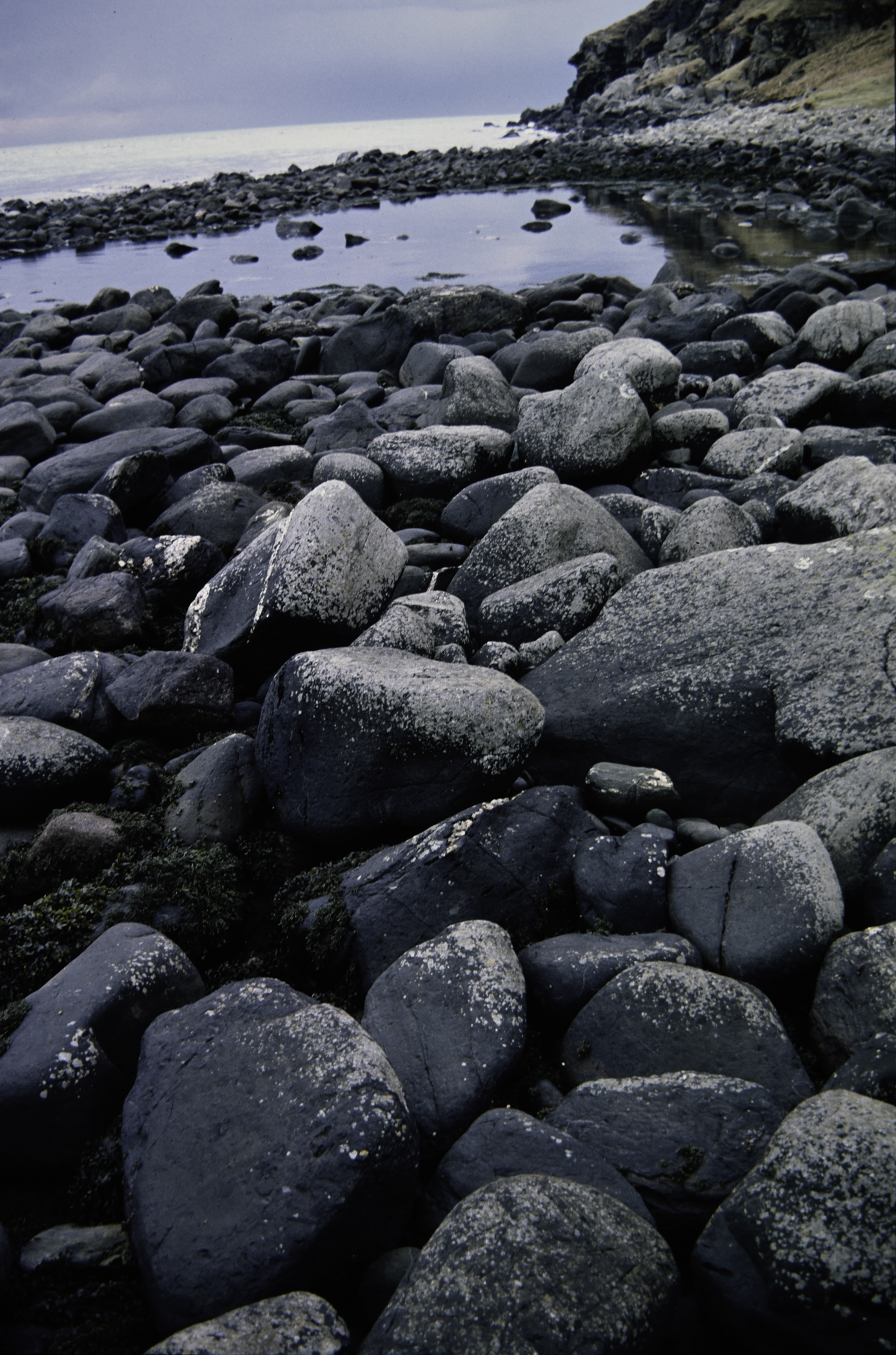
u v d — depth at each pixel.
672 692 4.41
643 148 42.00
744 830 3.68
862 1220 2.12
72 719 4.81
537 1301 2.12
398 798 4.07
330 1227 2.37
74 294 21.97
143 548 6.52
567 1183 2.39
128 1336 2.44
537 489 5.94
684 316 12.48
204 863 4.00
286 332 14.56
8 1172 2.94
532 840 3.77
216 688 4.91
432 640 5.11
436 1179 2.65
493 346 12.26
